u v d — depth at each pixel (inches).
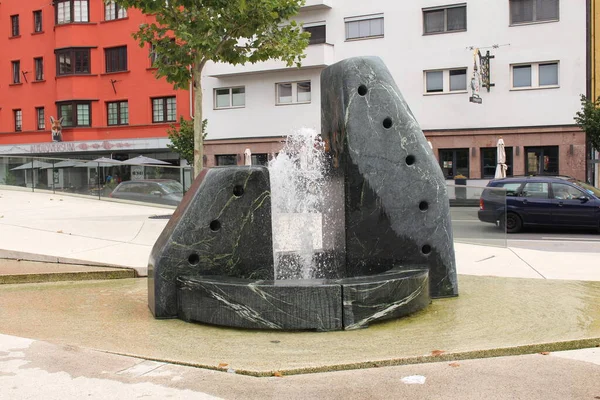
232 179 225.8
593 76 1026.1
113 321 216.2
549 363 167.3
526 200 652.7
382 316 207.6
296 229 281.4
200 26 483.8
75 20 1460.4
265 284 203.6
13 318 220.8
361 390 147.1
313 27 1238.3
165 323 213.0
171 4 486.9
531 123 1061.8
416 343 183.3
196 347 182.1
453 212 488.4
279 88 1275.8
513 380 153.5
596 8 1021.8
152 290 224.5
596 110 930.1
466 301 244.5
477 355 173.3
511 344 178.9
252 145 1304.1
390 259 247.4
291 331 200.5
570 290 267.0
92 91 1466.5
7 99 1590.8
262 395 143.4
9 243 390.9
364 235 245.3
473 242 474.6
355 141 243.4
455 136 1116.5
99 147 1450.5
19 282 301.0
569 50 1030.4
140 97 1425.9
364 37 1190.3
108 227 479.8
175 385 149.4
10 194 800.3
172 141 1261.1
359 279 212.4
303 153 286.7
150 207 713.0
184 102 1384.1
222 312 205.2
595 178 1024.2
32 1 1534.2
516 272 323.9
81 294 269.1
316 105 1237.1
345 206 245.0
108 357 170.7
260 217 229.1
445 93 1124.5
